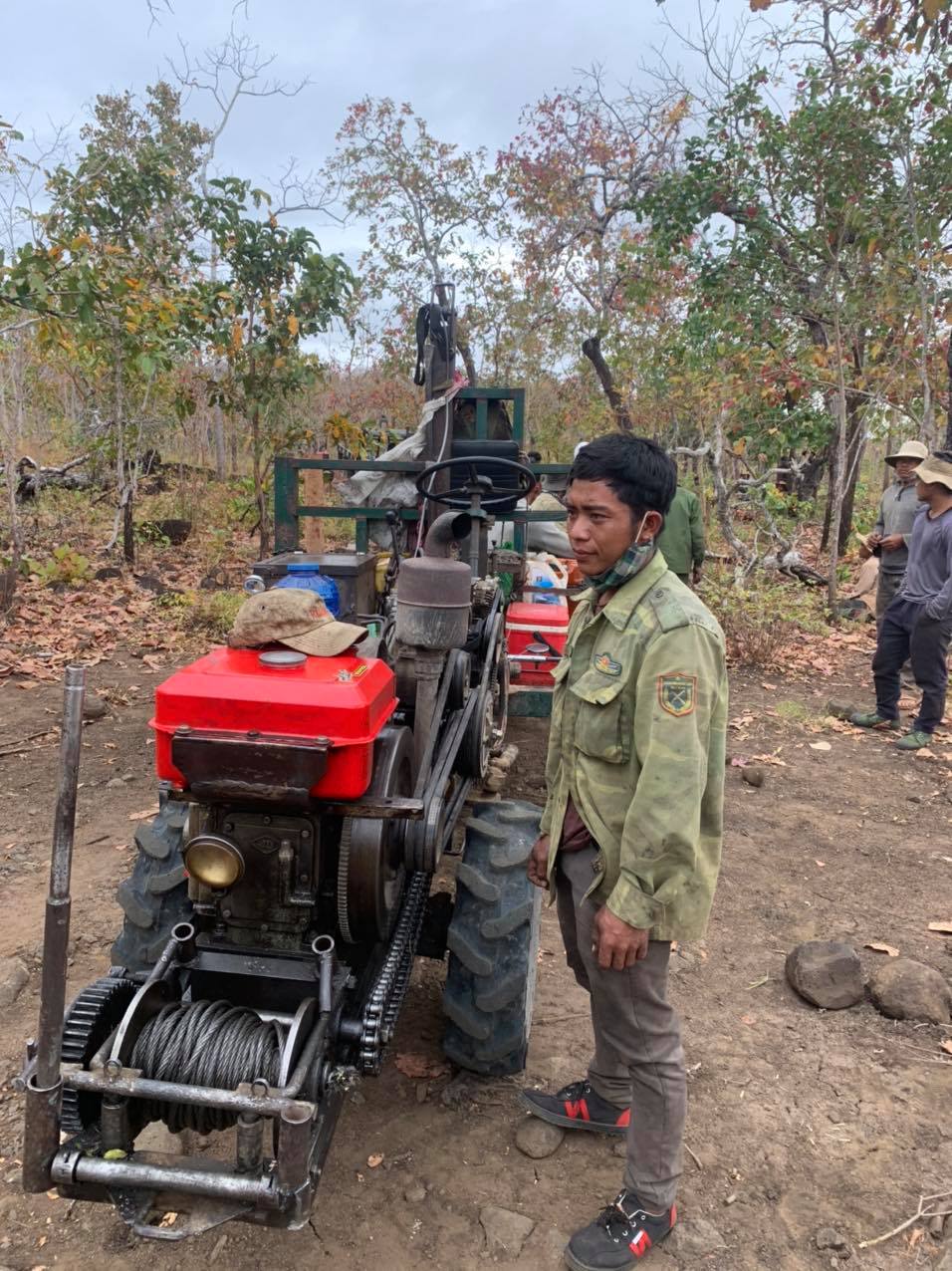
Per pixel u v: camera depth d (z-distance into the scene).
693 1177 2.65
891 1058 3.19
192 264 11.18
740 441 11.38
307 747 2.10
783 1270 2.36
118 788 5.32
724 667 2.13
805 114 11.95
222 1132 2.77
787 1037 3.30
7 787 5.32
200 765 2.15
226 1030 2.10
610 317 16.72
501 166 17.44
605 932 2.05
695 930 2.18
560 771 2.45
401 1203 2.54
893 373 10.46
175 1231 1.87
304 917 2.32
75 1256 2.36
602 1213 2.40
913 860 4.73
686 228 13.44
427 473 3.45
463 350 17.72
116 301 8.68
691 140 13.10
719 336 12.65
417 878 2.96
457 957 2.77
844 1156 2.74
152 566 11.41
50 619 8.77
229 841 2.23
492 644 3.90
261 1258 2.37
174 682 2.24
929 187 11.23
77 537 12.49
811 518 16.17
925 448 7.69
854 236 11.77
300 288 11.17
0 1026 3.21
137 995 2.10
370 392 18.58
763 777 5.71
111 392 12.84
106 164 10.49
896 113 10.96
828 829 5.09
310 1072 2.08
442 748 3.01
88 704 6.48
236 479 16.36
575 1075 3.04
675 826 1.97
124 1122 1.95
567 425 16.92
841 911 4.20
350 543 12.64
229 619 8.77
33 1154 1.86
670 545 6.91
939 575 6.21
